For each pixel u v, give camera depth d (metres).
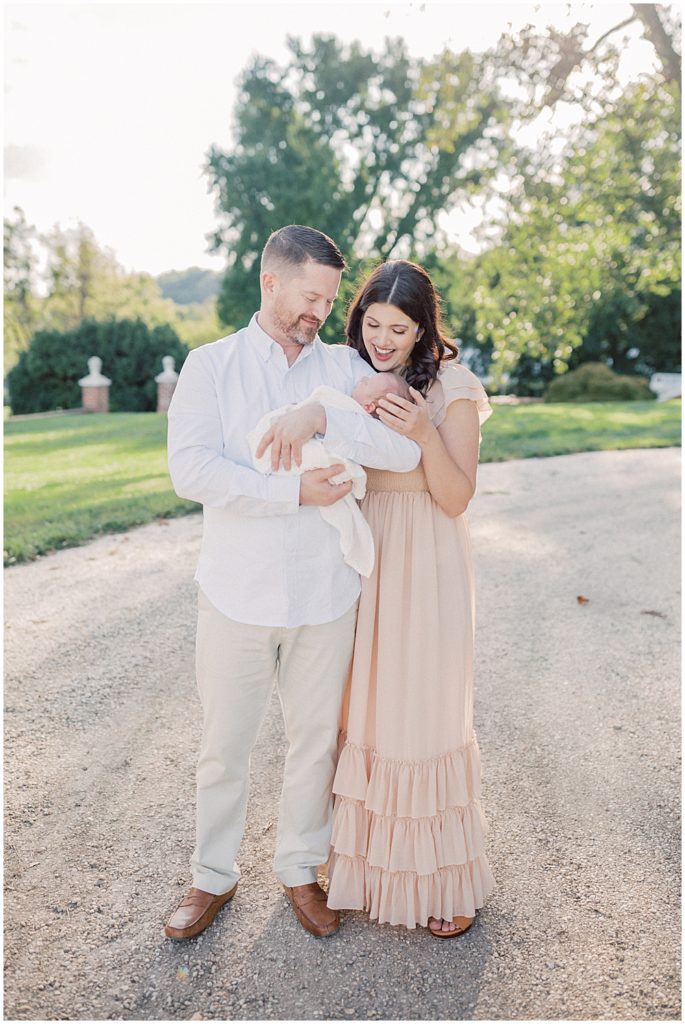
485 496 7.96
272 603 2.17
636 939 2.31
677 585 5.36
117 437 12.94
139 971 2.19
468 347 23.38
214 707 2.27
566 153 12.34
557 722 3.55
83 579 5.32
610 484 8.53
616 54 9.88
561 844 2.74
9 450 11.59
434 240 21.98
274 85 22.61
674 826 2.84
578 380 19.55
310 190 21.83
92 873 2.58
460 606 2.28
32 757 3.22
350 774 2.32
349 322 2.44
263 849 2.73
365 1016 2.04
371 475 2.30
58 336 19.86
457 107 12.54
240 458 2.18
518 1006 2.08
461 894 2.33
